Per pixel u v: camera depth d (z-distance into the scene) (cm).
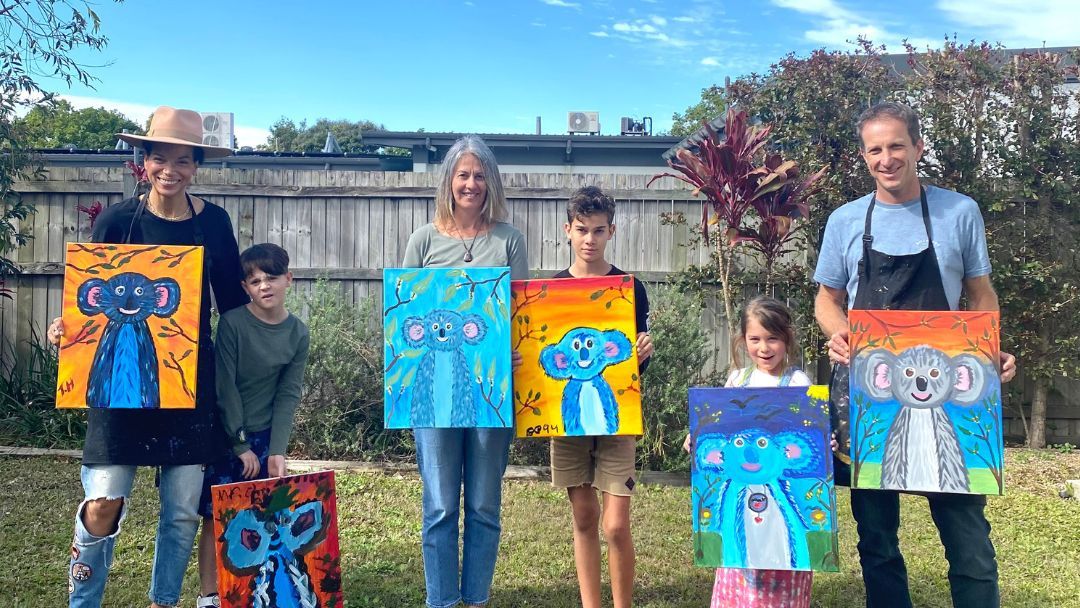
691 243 715
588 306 326
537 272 690
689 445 298
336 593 300
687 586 388
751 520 288
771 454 289
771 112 745
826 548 282
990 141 703
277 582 290
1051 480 591
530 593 378
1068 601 369
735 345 341
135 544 428
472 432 334
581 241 340
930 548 439
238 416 330
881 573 300
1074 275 697
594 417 322
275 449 337
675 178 707
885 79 723
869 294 294
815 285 688
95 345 294
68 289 295
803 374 312
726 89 789
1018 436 736
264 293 326
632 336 323
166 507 310
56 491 523
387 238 729
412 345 323
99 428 296
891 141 284
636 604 368
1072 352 698
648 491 556
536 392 326
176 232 320
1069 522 490
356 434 620
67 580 379
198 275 299
